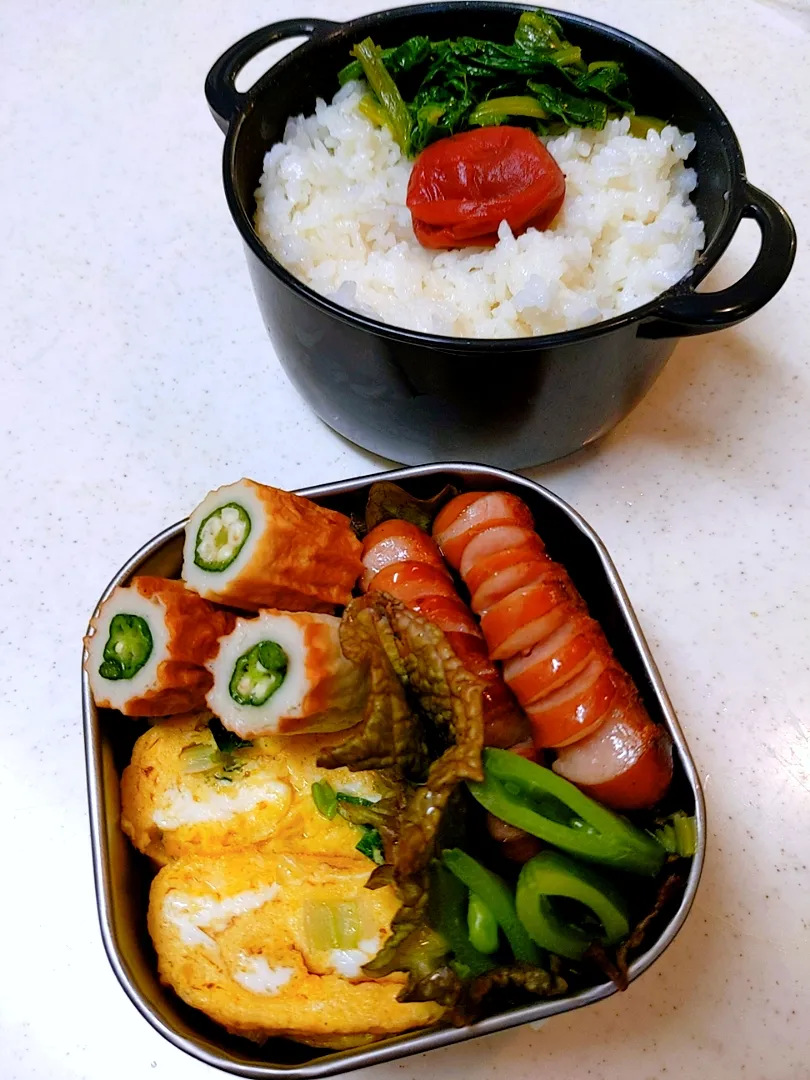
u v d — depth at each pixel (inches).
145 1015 7.1
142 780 8.4
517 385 9.2
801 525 11.1
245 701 7.9
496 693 8.3
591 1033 8.4
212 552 8.2
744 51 15.5
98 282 13.4
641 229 10.8
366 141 11.5
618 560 10.9
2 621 10.9
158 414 12.2
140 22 16.4
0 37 16.3
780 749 9.8
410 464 11.2
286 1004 7.6
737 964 8.7
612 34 11.1
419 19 11.4
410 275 10.8
